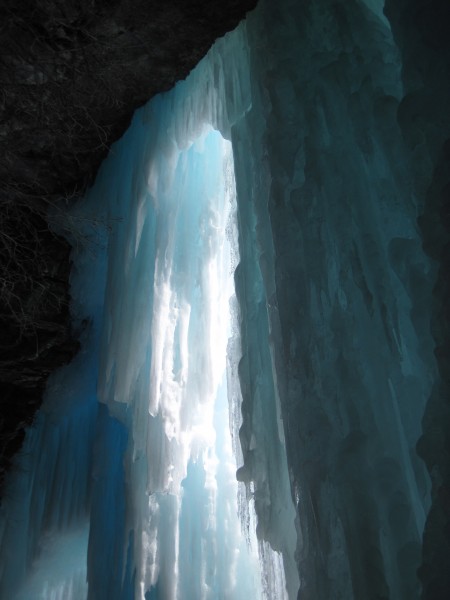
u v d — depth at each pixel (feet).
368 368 10.16
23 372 23.93
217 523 15.90
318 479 9.96
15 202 25.03
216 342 17.10
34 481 22.33
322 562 9.45
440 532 7.84
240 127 15.61
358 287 10.53
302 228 11.93
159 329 17.44
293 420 10.94
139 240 19.49
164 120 19.67
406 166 10.43
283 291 12.00
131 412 18.61
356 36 12.73
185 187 18.79
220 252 18.04
